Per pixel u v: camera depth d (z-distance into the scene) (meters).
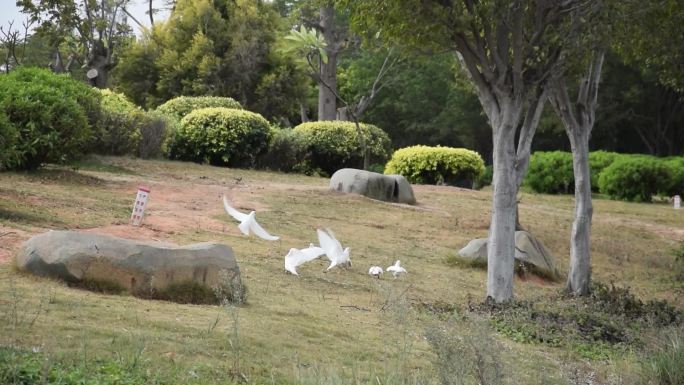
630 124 54.38
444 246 20.89
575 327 13.01
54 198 18.11
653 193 38.03
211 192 22.97
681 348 10.41
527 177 40.41
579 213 17.09
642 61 19.98
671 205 36.38
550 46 14.52
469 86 21.02
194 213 19.72
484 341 7.53
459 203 27.69
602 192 38.94
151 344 8.43
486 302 14.11
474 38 14.54
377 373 8.73
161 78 43.00
